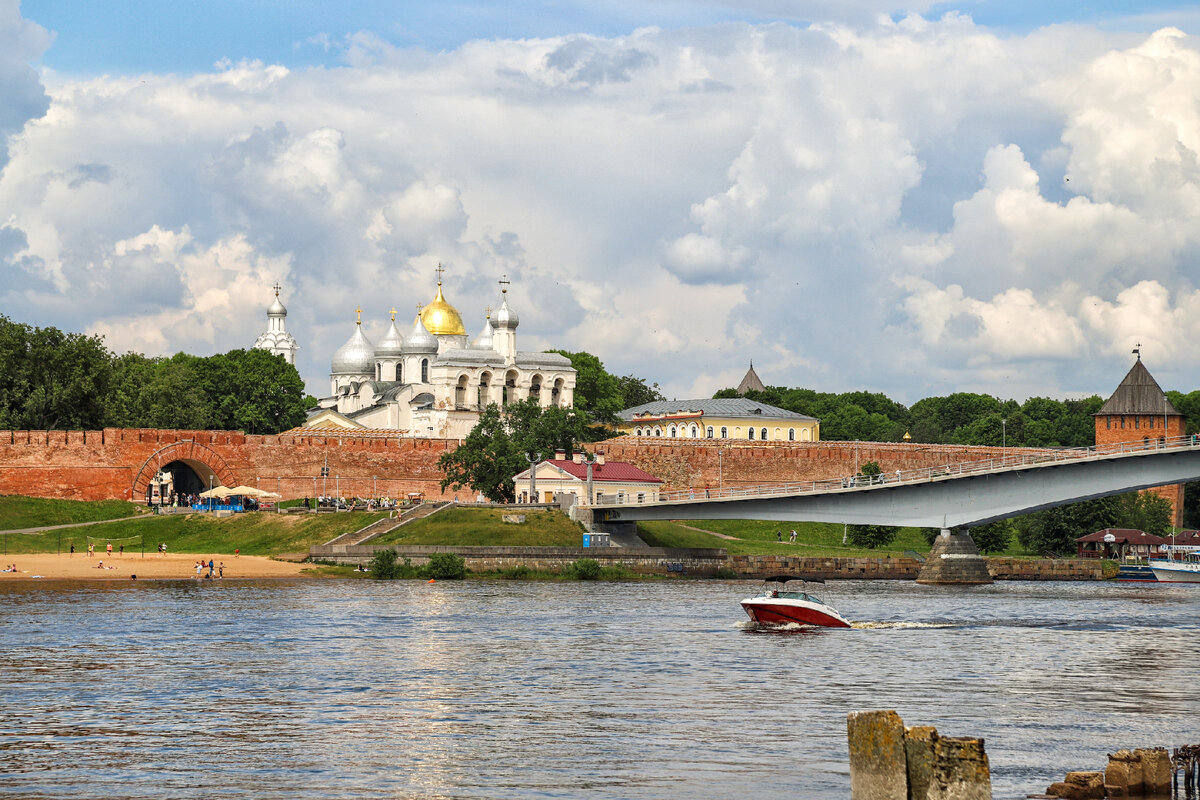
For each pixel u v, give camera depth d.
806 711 55.34
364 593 109.19
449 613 93.12
